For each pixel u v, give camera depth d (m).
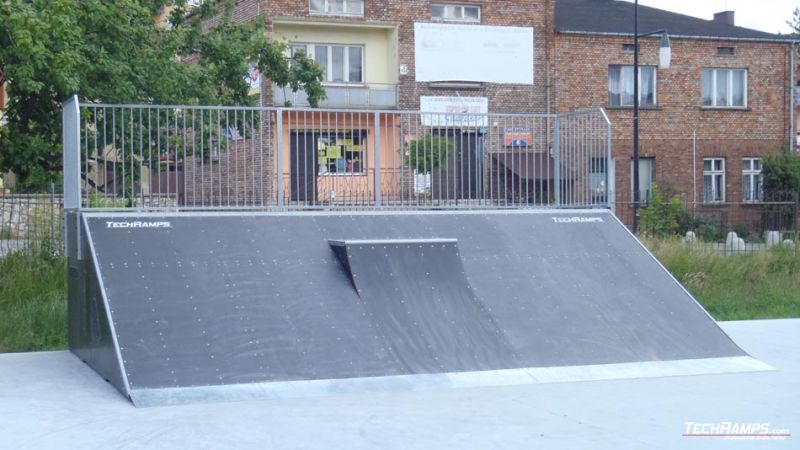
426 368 9.13
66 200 11.07
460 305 10.08
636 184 24.38
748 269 17.67
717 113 34.12
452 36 30.81
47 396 8.49
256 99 17.73
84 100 14.20
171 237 10.04
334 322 9.42
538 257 11.23
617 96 33.03
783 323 13.82
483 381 9.07
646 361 9.85
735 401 8.46
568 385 9.10
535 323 10.07
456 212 11.73
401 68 30.27
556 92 32.06
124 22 14.70
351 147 12.46
